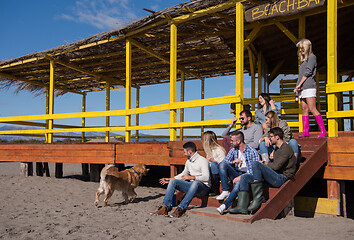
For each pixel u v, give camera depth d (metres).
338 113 4.95
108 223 4.22
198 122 6.42
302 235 3.60
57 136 13.52
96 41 9.11
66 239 3.53
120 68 11.92
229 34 8.30
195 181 4.84
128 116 8.11
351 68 10.63
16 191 7.29
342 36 8.09
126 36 8.50
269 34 8.11
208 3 6.55
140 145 7.49
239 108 5.90
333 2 5.09
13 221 4.41
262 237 3.53
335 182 5.02
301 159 5.20
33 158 9.68
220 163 4.80
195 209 4.83
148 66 12.20
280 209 4.37
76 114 9.19
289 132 4.66
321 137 5.06
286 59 10.03
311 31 7.83
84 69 11.96
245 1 6.14
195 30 8.27
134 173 6.12
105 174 5.61
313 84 5.19
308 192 6.69
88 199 6.47
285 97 6.50
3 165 16.12
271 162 4.56
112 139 14.84
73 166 15.33
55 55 10.18
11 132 10.39
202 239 3.49
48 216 4.73
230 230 3.79
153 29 8.09
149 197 6.71
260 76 9.14
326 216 5.03
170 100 7.13
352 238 3.46
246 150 4.75
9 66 11.12
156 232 3.76
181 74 12.46
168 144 6.78
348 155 4.83
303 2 5.59
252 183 4.40
